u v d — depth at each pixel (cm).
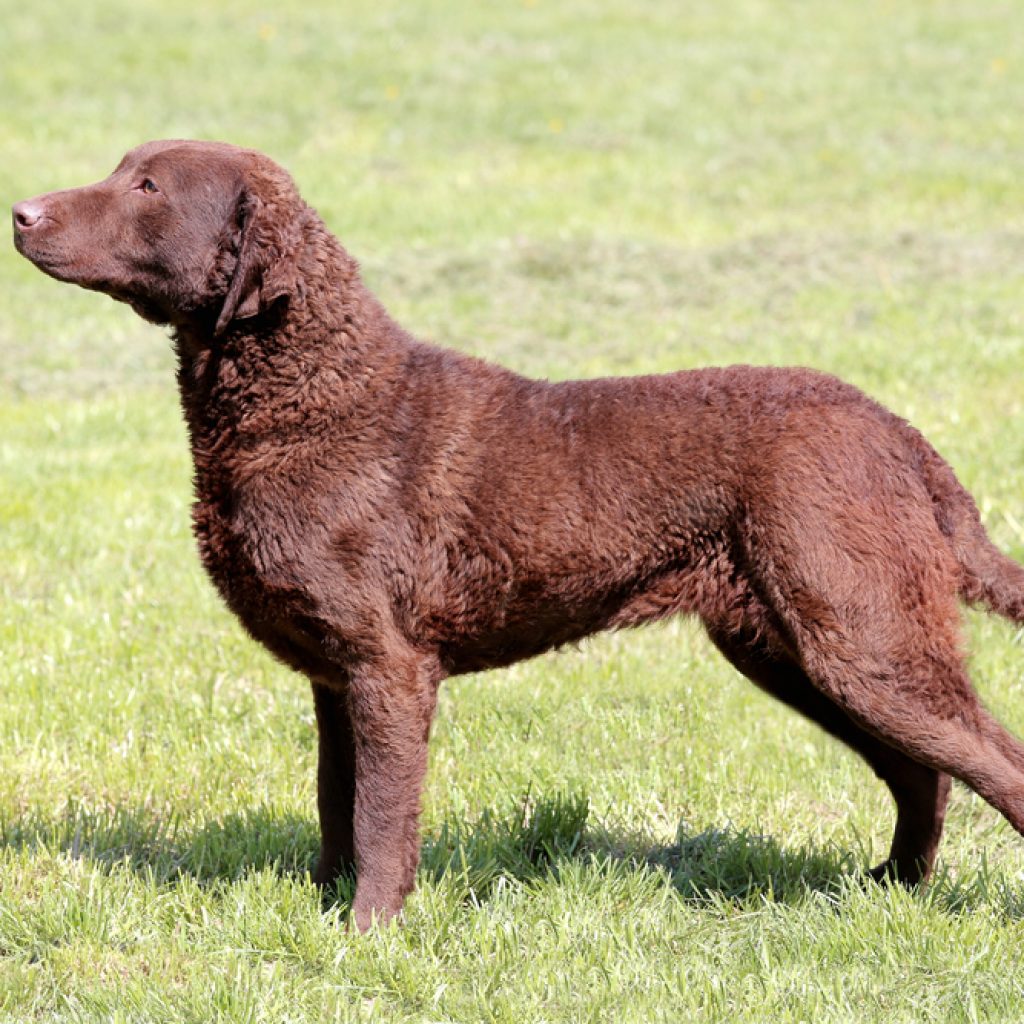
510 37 4050
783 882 898
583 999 751
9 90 3481
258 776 1055
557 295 2275
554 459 820
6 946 816
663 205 2722
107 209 835
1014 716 1093
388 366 834
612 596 835
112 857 918
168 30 4047
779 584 795
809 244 2438
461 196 2788
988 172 2816
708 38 4084
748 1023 721
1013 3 4538
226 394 819
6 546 1487
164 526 1546
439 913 830
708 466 807
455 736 1097
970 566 827
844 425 807
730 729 1115
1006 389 1728
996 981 753
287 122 3303
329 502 805
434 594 823
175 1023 732
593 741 1101
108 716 1133
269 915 822
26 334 2258
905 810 882
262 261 810
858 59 3859
